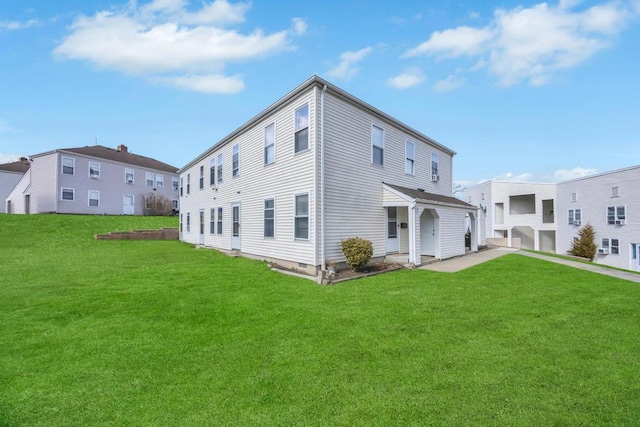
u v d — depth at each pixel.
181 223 22.47
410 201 11.09
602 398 3.09
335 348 4.32
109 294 7.20
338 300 6.70
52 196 26.17
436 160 16.34
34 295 7.10
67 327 5.23
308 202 9.80
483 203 31.73
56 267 10.54
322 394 3.23
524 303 6.34
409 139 14.06
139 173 32.28
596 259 22.12
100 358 4.12
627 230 20.25
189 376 3.64
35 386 3.46
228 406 3.06
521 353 4.09
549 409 2.93
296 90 10.15
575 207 24.31
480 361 3.89
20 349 4.39
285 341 4.59
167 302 6.60
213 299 6.82
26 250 14.45
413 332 4.86
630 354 4.04
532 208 29.80
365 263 10.03
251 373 3.69
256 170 12.84
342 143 10.47
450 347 4.30
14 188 30.56
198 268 10.48
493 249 17.66
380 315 5.68
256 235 12.74
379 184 12.02
